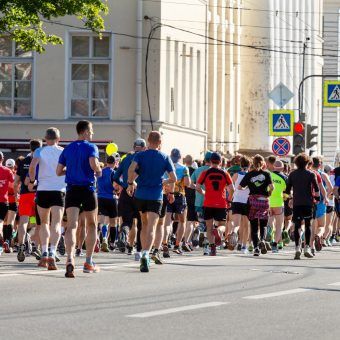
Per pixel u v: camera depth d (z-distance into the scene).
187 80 76.88
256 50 106.06
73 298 23.14
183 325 19.12
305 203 38.78
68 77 69.06
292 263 35.69
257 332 18.45
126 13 68.75
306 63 124.75
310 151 66.44
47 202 30.53
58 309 21.14
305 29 123.75
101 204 41.75
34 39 54.12
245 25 106.06
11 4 52.44
